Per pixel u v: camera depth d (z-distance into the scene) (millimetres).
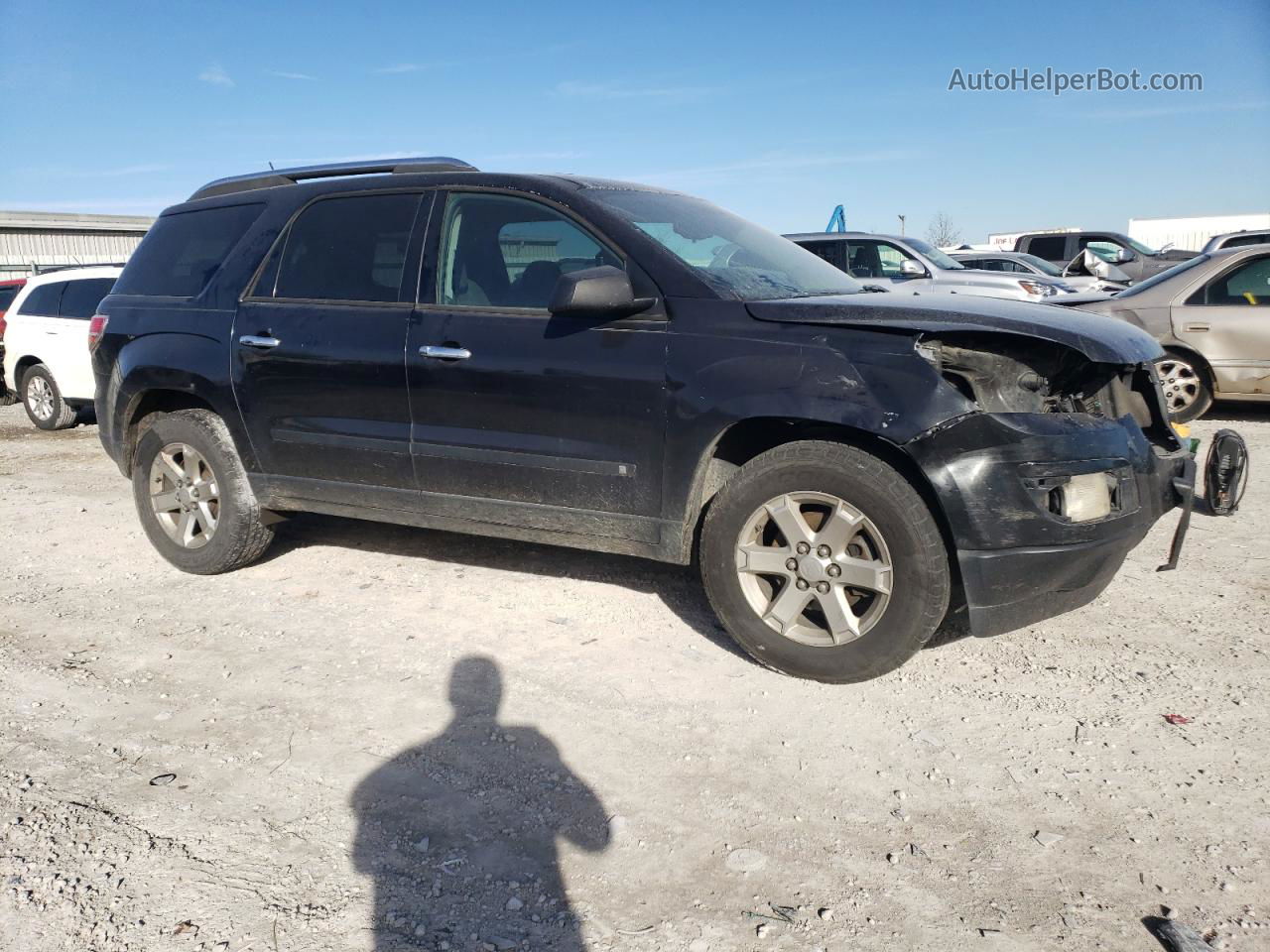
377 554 5250
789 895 2459
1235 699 3443
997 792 2904
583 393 3781
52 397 10602
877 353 3338
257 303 4645
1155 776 2971
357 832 2725
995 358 3416
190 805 2861
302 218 4664
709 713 3396
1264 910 2377
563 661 3828
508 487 4039
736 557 3627
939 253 12602
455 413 4070
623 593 4574
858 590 3510
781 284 4004
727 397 3504
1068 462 3250
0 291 13922
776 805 2850
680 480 3666
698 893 2469
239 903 2426
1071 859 2590
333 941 2297
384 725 3338
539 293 3986
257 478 4723
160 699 3566
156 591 4758
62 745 3238
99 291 10227
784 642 3586
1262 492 6234
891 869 2561
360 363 4258
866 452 3396
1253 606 4301
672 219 4203
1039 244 18188
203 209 5117
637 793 2912
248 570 5031
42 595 4734
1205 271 8430
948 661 3787
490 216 4164
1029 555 3215
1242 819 2744
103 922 2359
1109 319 3771
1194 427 8625
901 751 3143
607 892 2475
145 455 5023
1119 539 3375
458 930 2336
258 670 3797
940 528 3371
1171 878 2508
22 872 2555
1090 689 3543
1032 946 2271
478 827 2750
